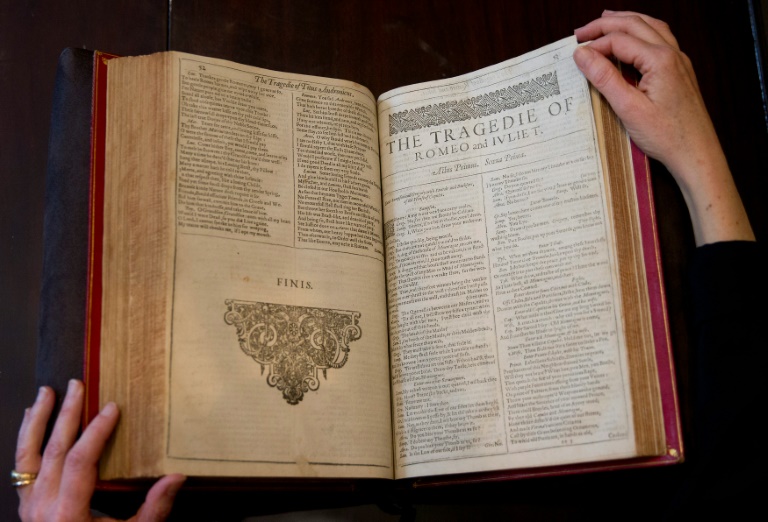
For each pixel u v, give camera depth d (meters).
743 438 0.75
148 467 0.72
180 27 1.03
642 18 0.90
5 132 0.98
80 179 0.82
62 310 0.78
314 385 0.79
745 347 0.77
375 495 0.87
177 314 0.76
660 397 0.77
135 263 0.78
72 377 0.77
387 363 0.84
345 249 0.85
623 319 0.79
